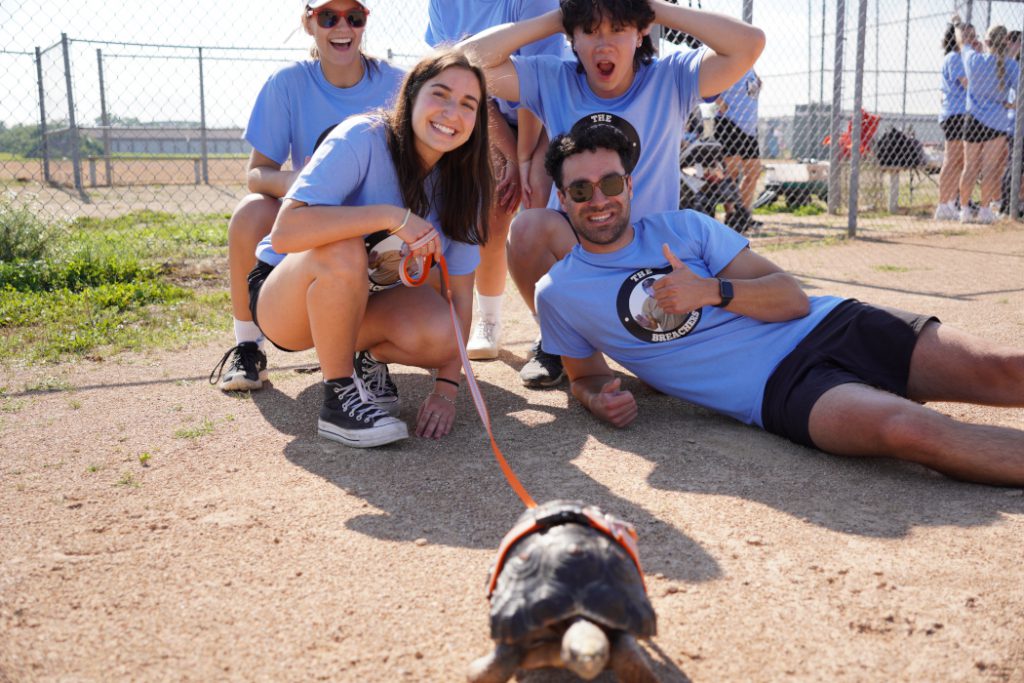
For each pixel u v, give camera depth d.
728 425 3.01
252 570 2.00
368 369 3.16
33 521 2.26
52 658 1.67
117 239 7.25
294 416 3.16
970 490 2.39
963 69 9.36
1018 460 2.33
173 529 2.21
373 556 2.06
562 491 2.43
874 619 1.76
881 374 2.73
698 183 7.86
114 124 15.29
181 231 8.28
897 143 10.55
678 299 2.75
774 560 2.00
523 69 3.52
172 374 3.74
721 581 1.92
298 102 3.57
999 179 9.39
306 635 1.74
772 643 1.69
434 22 4.41
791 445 2.79
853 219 8.44
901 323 2.74
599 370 3.20
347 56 3.50
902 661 1.63
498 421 3.11
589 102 3.46
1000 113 9.16
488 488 2.47
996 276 6.09
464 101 2.71
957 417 3.07
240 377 3.45
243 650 1.69
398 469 2.62
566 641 1.30
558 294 3.02
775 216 10.50
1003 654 1.64
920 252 7.41
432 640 1.72
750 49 3.32
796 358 2.76
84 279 5.62
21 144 14.39
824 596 1.85
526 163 3.90
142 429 3.01
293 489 2.47
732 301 2.79
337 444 2.85
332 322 2.76
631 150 2.92
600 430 2.99
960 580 1.90
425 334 2.90
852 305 2.84
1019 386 2.58
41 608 1.84
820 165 11.12
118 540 2.15
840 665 1.62
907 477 2.50
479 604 1.85
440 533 2.18
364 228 2.65
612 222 2.88
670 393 3.02
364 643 1.71
